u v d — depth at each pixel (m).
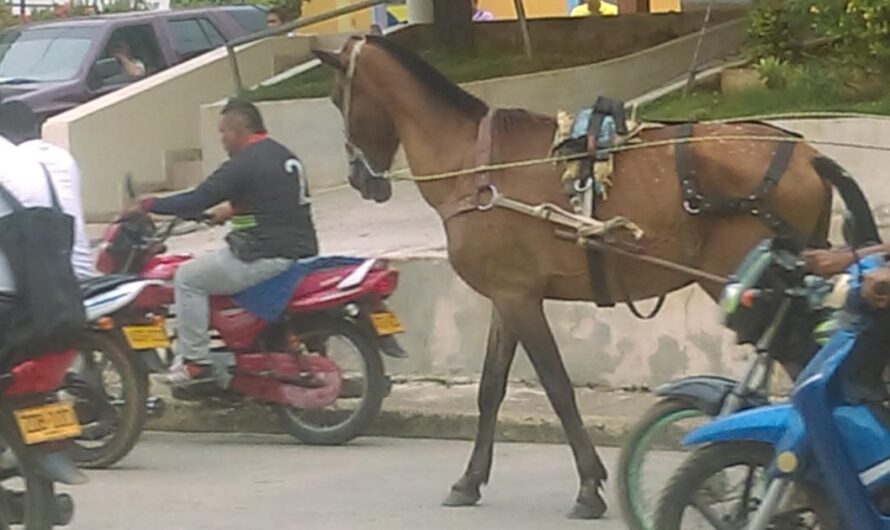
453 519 9.57
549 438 12.02
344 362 12.26
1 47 22.88
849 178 9.20
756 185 9.19
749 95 18.00
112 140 20.20
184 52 23.27
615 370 12.88
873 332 6.88
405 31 22.91
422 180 9.84
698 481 7.34
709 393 7.93
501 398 9.92
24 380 8.45
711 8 22.30
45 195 8.64
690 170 9.25
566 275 9.48
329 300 11.69
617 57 22.34
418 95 9.87
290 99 20.09
